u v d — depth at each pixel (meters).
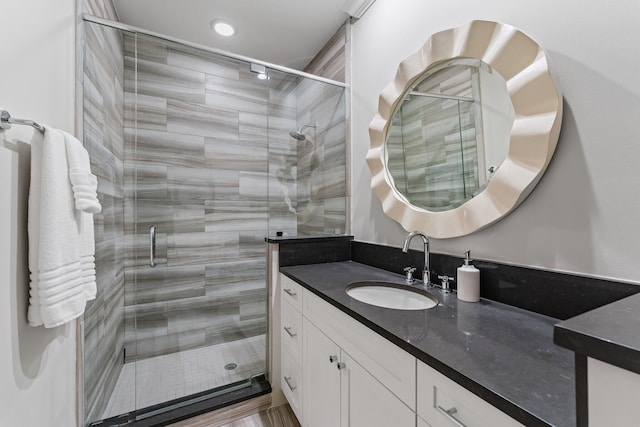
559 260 0.87
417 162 1.39
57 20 1.09
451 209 1.22
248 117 2.36
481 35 1.06
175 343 2.13
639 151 0.71
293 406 1.43
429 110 1.33
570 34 0.84
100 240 1.51
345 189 1.94
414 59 1.35
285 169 2.32
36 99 0.92
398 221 1.45
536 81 0.89
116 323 1.76
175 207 2.14
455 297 1.09
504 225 1.02
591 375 0.38
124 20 1.89
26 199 0.81
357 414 0.91
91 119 1.42
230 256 2.34
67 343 1.15
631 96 0.73
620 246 0.74
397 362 0.74
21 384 0.78
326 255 1.79
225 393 1.61
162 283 2.09
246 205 2.39
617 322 0.43
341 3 1.77
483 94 1.09
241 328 2.35
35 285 0.79
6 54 0.74
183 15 1.86
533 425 0.43
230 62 2.12
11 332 0.73
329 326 1.09
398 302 1.27
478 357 0.62
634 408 0.34
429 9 1.34
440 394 0.61
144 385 1.71
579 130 0.82
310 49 2.27
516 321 0.84
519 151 0.93
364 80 1.80
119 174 1.82
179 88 2.12
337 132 1.99
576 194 0.83
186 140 2.16
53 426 1.01
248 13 1.85
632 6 0.73
